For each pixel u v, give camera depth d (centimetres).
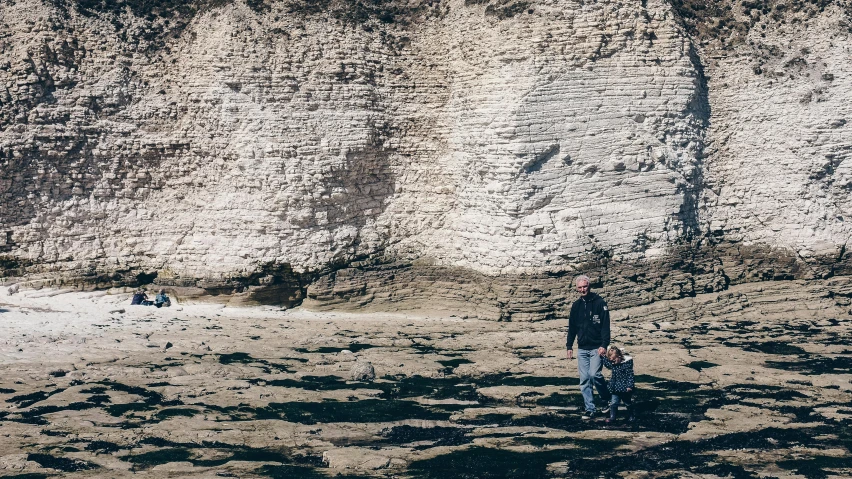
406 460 1738
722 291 3144
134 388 2125
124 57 3216
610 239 3055
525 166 3000
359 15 3291
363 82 3212
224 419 1945
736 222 3275
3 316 2748
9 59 3138
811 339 2692
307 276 3138
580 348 1938
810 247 3198
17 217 3117
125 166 3189
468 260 3117
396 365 2380
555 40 3047
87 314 2838
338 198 3183
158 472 1656
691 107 3222
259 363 2378
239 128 3138
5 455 1711
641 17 3142
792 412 2011
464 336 2738
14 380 2147
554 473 1686
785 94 3247
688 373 2305
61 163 3141
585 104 3064
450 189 3225
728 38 3362
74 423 1888
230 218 3136
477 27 3166
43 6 3184
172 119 3209
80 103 3152
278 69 3161
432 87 3272
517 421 1959
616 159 3078
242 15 3219
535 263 2984
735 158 3294
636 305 3023
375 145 3231
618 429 1902
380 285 3162
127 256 3192
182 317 2895
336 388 2188
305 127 3152
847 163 3216
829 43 3262
